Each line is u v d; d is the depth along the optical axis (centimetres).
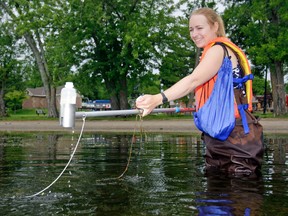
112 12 2845
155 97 340
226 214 210
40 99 8075
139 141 857
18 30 2920
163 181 317
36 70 3991
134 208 226
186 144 754
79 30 2703
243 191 272
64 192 276
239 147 357
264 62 2444
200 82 358
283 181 312
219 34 399
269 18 2623
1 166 422
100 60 2912
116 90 2895
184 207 227
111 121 2338
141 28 2573
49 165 431
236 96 367
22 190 285
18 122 2483
